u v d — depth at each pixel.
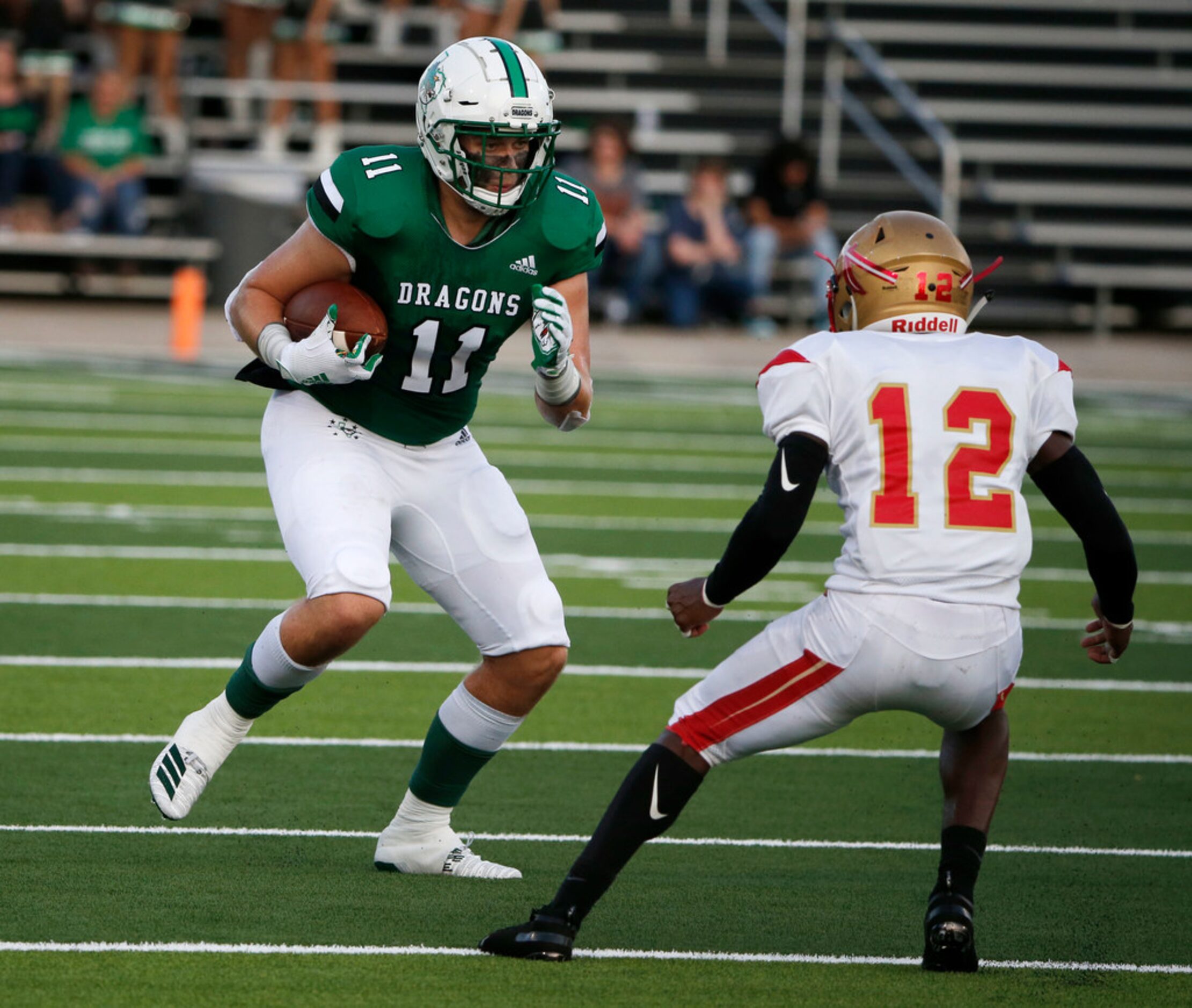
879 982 13.31
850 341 13.52
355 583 14.46
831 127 78.00
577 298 15.56
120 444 42.88
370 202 14.65
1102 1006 12.89
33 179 69.25
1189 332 75.94
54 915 14.30
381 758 19.91
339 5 77.56
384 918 14.55
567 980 13.16
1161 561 33.62
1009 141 80.31
